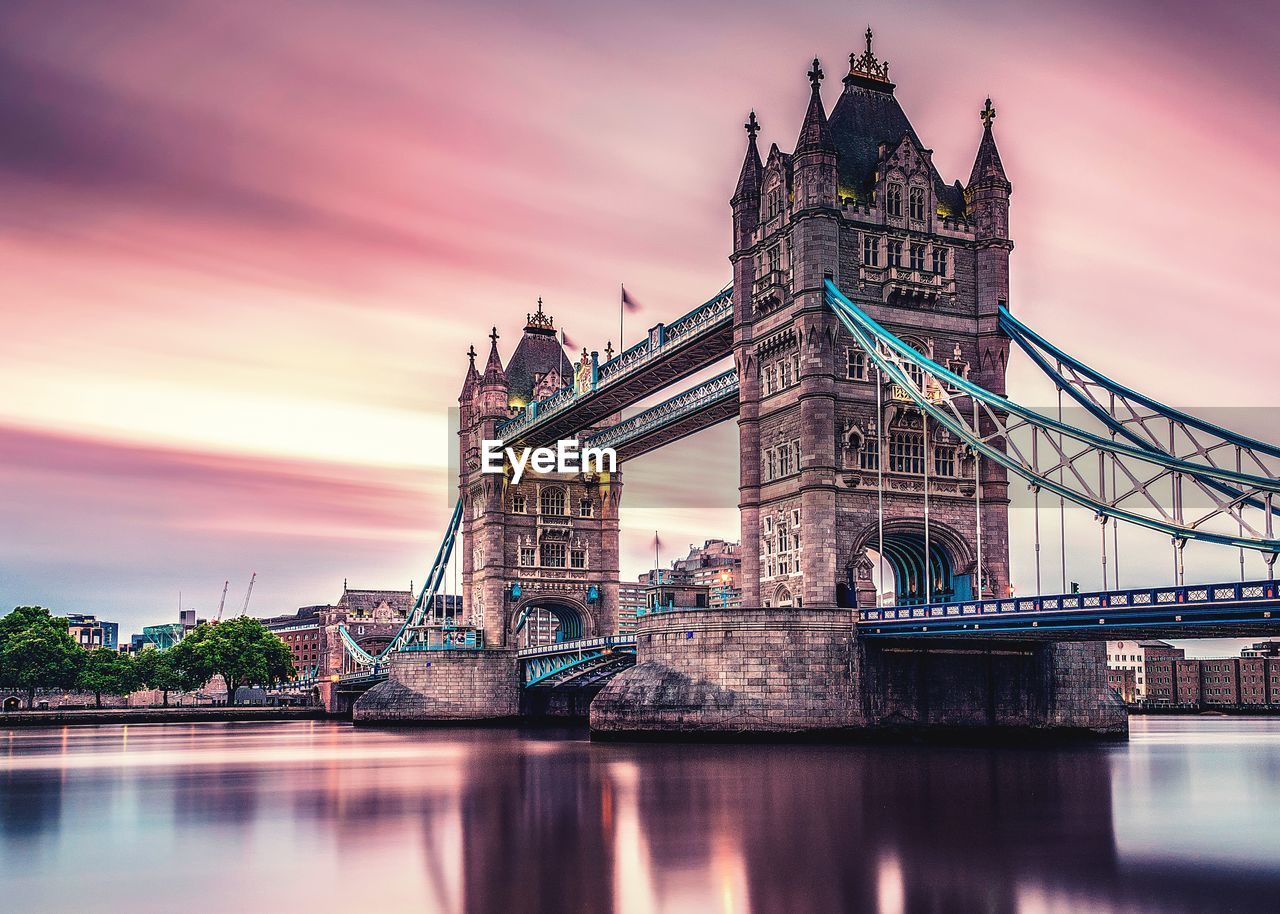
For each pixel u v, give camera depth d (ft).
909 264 319.47
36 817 177.27
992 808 167.02
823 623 286.25
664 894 115.65
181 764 278.46
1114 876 122.11
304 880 125.59
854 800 175.52
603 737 304.30
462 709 492.95
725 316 346.54
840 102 333.21
